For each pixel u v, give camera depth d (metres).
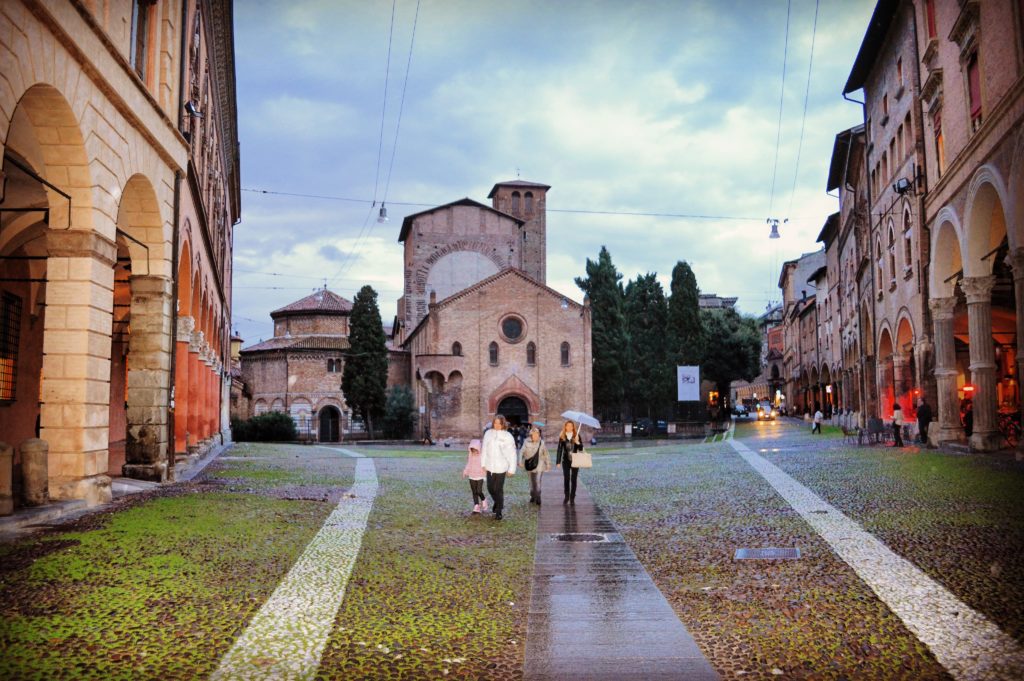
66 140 11.73
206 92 25.95
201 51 23.12
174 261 17.56
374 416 62.06
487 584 8.81
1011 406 30.59
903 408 30.11
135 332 16.73
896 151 29.36
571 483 15.83
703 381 80.25
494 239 73.69
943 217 23.05
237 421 59.44
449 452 39.41
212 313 31.31
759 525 12.01
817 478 17.61
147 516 11.52
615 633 7.09
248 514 12.54
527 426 41.56
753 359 78.44
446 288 72.25
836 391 60.94
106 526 10.58
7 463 10.67
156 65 16.38
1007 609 7.26
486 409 58.38
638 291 72.75
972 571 8.55
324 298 73.56
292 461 26.55
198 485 16.39
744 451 29.17
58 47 10.76
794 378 89.38
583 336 60.75
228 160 42.50
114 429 28.81
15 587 7.65
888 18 28.81
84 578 8.07
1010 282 23.73
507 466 13.82
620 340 69.56
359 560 9.76
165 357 17.00
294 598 7.97
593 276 70.94
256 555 9.70
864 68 34.03
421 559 9.99
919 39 25.31
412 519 13.28
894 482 15.77
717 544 10.77
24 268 19.55
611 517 13.87
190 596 7.82
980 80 19.28
